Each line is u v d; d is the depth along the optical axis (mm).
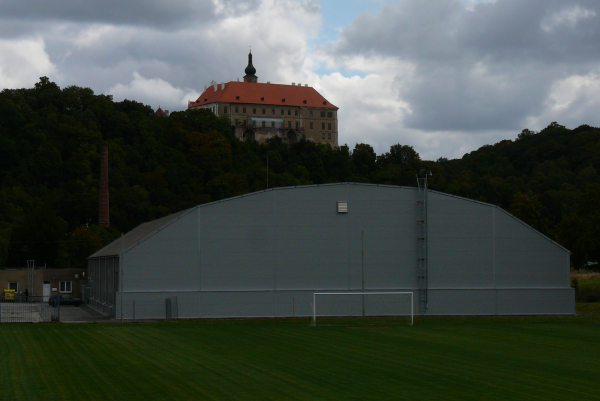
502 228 60250
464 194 189875
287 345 37969
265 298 57312
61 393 24422
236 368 29656
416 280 59344
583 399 23844
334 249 58531
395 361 31922
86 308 77625
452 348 36969
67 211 160500
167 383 26188
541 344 39031
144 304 55656
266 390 24922
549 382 26891
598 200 89250
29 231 120625
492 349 36625
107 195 148750
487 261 59969
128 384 26016
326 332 45438
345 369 29500
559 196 177250
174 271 56219
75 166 182875
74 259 120938
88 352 34875
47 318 57562
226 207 57281
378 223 59250
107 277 65062
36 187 171625
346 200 59000
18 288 96125
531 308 59938
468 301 59562
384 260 59094
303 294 57844
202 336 42656
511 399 23781
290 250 57969
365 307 58312
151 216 171750
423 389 25281
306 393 24469
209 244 56844
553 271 60375
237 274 57094
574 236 88250
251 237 57438
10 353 34500
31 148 187625
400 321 54156
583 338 42250
